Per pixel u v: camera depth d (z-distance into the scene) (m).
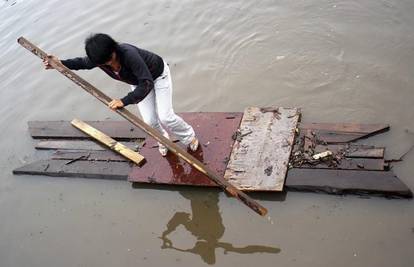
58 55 7.24
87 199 5.03
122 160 5.23
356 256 3.82
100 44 3.59
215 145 4.95
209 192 4.68
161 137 4.02
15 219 5.06
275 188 4.33
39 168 5.47
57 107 6.48
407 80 5.33
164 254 4.29
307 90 5.60
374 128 4.74
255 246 4.12
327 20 6.53
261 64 6.16
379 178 4.24
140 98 3.90
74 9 8.39
